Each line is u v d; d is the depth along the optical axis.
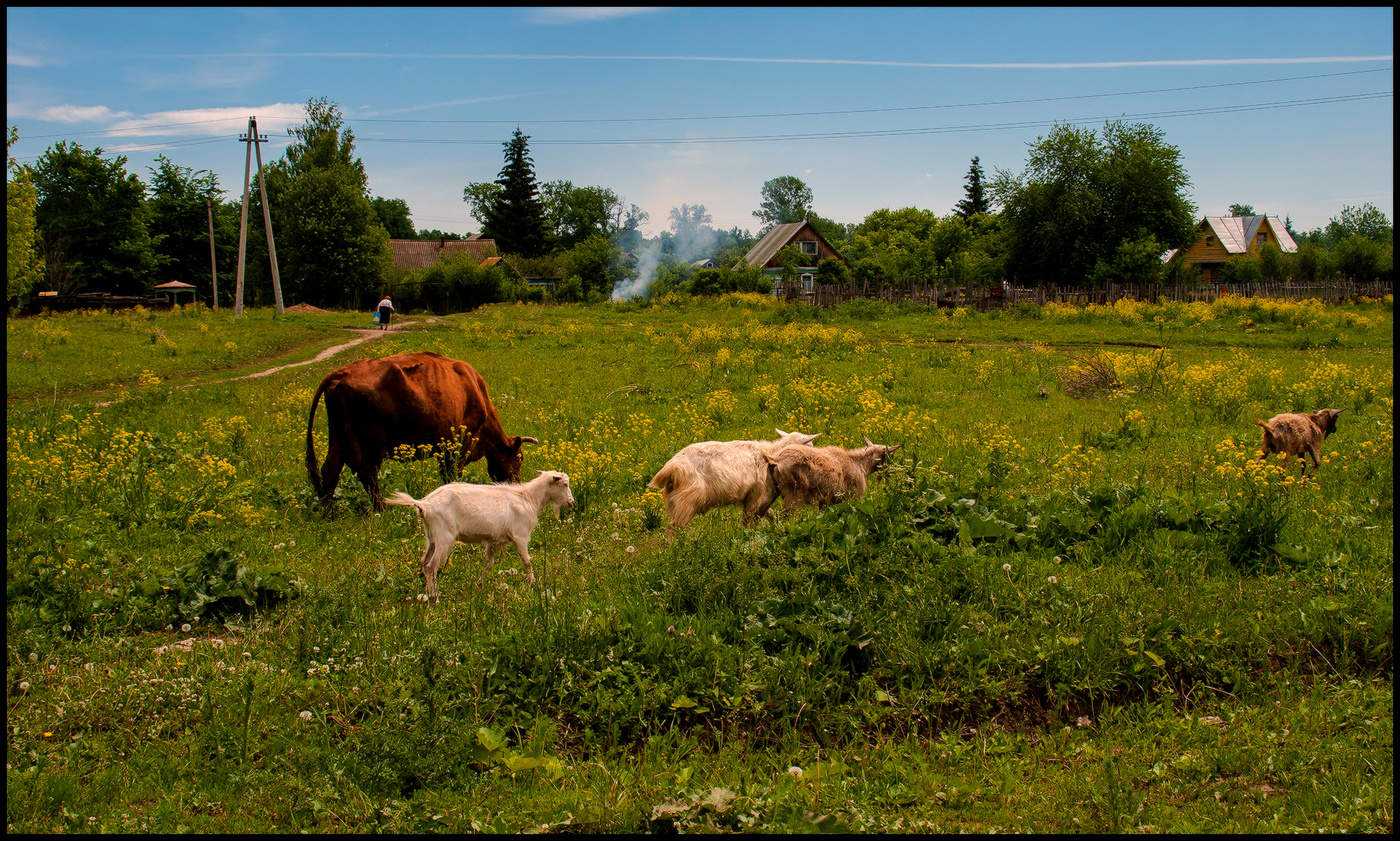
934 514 7.86
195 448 12.89
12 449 12.12
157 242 59.19
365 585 7.20
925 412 15.46
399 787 4.63
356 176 64.62
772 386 17.45
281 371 23.92
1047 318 35.97
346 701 5.32
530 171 78.19
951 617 5.95
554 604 6.32
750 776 4.75
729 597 6.36
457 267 60.31
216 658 5.90
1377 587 6.56
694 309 45.56
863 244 75.56
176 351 26.00
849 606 6.08
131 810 4.39
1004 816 4.37
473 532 7.17
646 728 5.21
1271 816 4.38
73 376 20.92
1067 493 8.55
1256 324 31.31
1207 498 8.53
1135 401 16.36
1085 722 5.32
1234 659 5.78
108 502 9.54
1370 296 45.09
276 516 9.56
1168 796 4.61
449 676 5.45
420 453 10.98
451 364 11.06
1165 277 50.78
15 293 41.88
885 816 4.33
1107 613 6.05
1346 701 5.41
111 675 5.63
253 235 66.81
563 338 30.00
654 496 9.25
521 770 4.73
